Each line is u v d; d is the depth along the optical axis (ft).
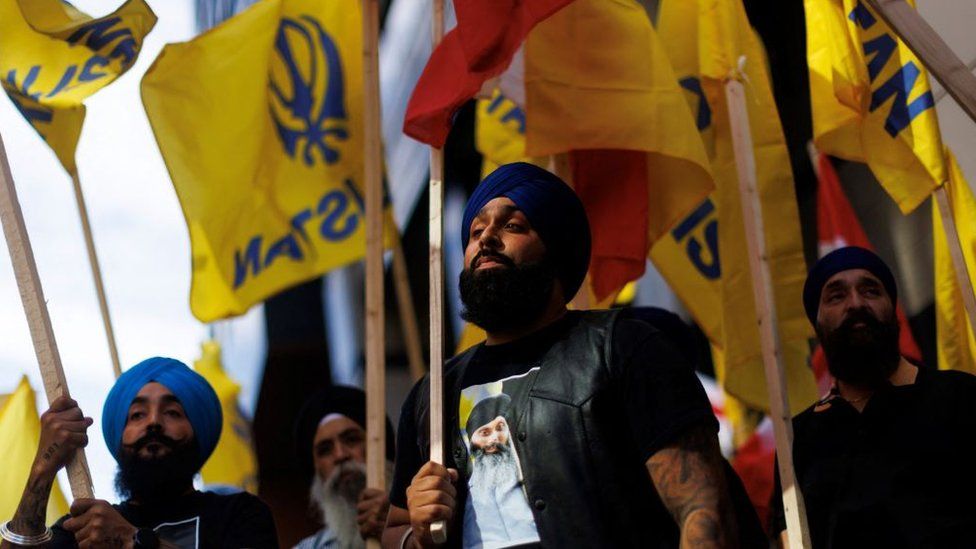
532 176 12.50
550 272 12.17
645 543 11.09
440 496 11.24
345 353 46.03
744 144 16.22
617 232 17.89
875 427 14.38
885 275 15.62
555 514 11.07
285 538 29.73
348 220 21.42
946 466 13.92
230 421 26.61
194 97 20.48
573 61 17.72
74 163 18.31
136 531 13.99
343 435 20.54
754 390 18.94
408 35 40.09
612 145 17.40
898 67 17.42
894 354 15.16
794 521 13.55
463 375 12.10
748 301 18.92
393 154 44.39
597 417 11.30
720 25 17.25
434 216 13.42
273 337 46.21
